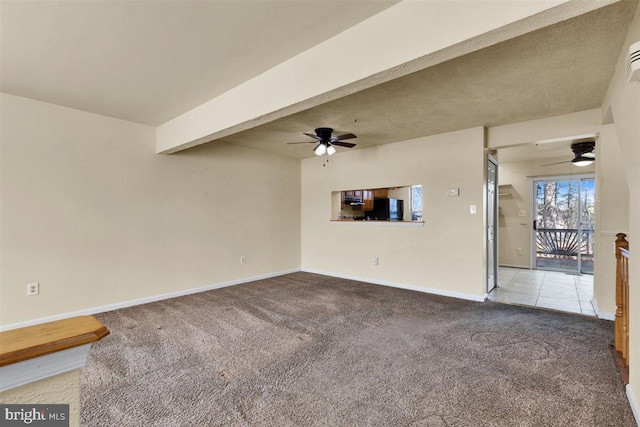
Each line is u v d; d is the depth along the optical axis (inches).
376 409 73.4
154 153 163.2
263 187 217.8
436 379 86.1
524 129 152.5
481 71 98.9
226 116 120.0
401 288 189.0
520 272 241.6
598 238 137.8
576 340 110.9
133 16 73.9
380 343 109.5
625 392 78.7
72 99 126.3
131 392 80.1
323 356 99.7
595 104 129.3
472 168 163.2
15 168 122.6
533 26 58.6
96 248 143.5
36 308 127.5
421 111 136.6
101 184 144.9
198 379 86.4
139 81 110.3
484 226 162.7
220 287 190.9
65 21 75.5
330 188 228.1
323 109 133.6
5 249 120.6
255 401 76.5
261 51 91.4
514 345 107.2
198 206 181.5
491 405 74.5
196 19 75.6
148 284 160.6
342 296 170.7
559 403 75.0
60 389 23.6
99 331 25.3
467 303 157.2
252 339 113.1
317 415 71.2
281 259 230.1
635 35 70.0
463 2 62.9
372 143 196.9
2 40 83.5
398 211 219.5
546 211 252.4
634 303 71.6
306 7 71.8
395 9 72.3
